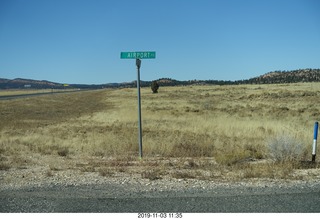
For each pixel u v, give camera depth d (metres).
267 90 77.38
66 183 7.73
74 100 81.00
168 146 12.80
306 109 37.06
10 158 11.68
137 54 10.79
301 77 192.88
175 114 35.16
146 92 104.31
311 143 13.42
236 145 13.64
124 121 28.83
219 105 47.38
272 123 22.44
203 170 9.36
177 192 6.89
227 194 6.70
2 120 32.78
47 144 14.97
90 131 21.41
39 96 98.19
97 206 6.01
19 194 6.82
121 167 9.75
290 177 8.24
